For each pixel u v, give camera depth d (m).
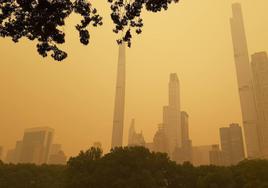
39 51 15.10
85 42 15.77
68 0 14.65
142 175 69.56
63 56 15.32
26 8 13.86
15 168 94.81
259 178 71.50
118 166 71.31
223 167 80.19
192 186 75.81
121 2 15.62
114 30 16.14
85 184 70.38
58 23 14.48
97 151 78.06
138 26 16.00
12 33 14.42
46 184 89.56
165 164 76.12
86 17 15.36
